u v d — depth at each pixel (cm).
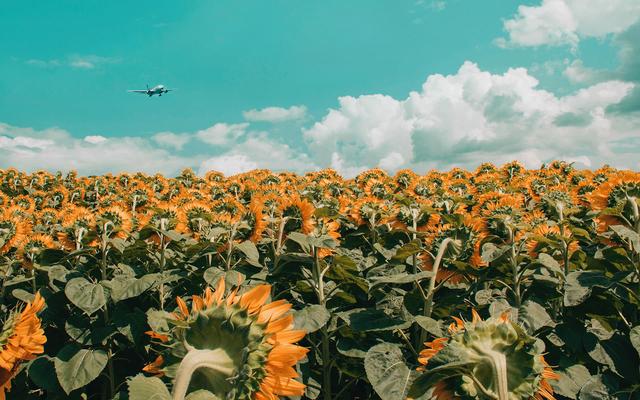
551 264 357
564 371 334
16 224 588
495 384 149
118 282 398
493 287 456
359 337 366
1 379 184
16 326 185
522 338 161
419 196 861
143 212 868
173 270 441
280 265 417
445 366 149
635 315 370
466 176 1305
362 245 583
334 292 402
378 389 289
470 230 405
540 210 717
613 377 323
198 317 158
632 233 319
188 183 1380
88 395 425
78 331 389
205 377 153
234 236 464
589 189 688
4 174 1575
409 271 455
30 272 517
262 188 1029
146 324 390
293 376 150
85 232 487
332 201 689
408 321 328
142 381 124
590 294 326
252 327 155
